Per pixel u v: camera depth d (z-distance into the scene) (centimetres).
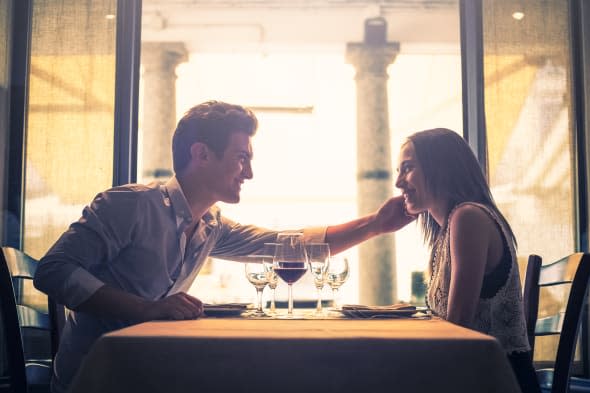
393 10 885
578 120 316
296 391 98
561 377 151
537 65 319
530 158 316
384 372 99
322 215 1304
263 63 1226
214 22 912
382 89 1027
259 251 209
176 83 1016
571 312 152
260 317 147
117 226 165
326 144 1294
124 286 174
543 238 314
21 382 149
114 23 313
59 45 312
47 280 151
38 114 311
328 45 1007
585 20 318
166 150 1021
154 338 100
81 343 168
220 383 99
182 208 177
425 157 173
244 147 186
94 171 310
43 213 309
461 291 149
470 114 313
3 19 309
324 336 101
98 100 311
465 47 315
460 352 99
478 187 170
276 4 857
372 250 1073
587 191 314
